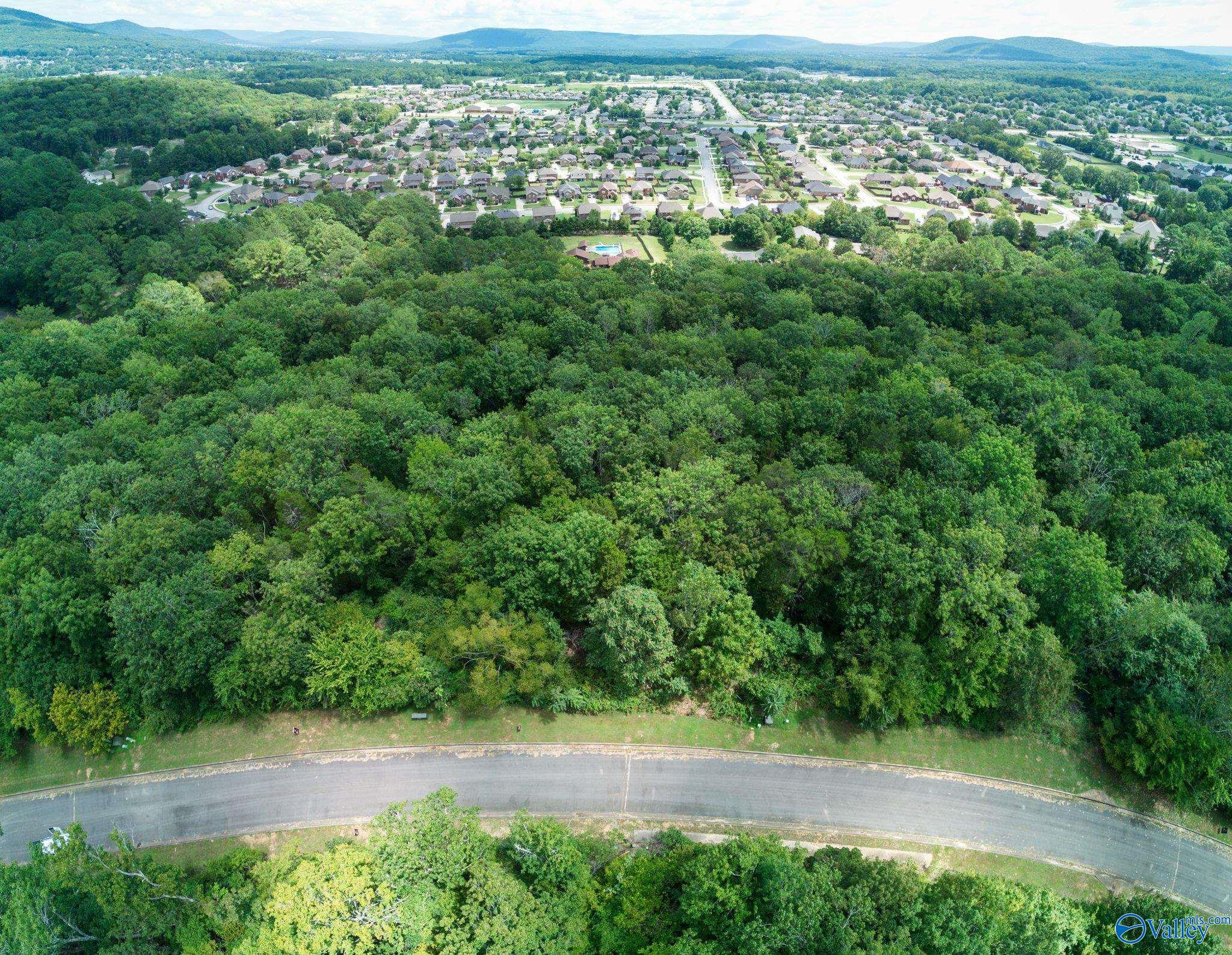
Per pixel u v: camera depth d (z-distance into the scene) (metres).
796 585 89.19
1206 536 90.06
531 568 86.94
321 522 88.31
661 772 80.56
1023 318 164.88
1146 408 121.00
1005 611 80.12
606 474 105.38
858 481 93.06
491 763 81.00
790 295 163.88
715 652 82.50
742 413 112.31
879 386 120.88
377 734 83.44
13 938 59.38
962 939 57.16
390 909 56.16
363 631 83.75
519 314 152.50
